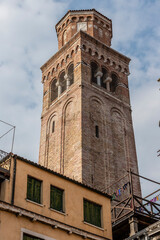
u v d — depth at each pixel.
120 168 56.28
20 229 23.31
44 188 26.14
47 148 61.34
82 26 72.56
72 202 27.14
